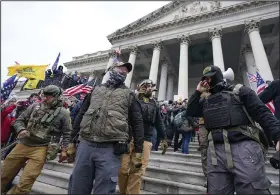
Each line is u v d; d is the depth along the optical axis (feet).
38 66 36.50
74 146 9.47
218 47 65.16
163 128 14.66
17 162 11.33
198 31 71.97
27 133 11.23
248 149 6.40
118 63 9.65
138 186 11.25
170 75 91.91
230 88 7.76
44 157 11.49
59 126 12.22
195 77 98.73
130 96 8.98
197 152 24.40
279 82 10.69
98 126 7.94
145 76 106.52
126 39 88.07
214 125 7.31
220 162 6.84
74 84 55.21
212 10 71.67
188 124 23.40
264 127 6.52
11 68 35.42
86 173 7.71
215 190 6.62
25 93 58.95
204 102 8.13
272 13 62.95
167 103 41.86
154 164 19.67
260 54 57.00
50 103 12.31
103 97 8.61
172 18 81.30
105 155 7.69
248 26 64.44
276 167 6.25
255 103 6.78
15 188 10.76
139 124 9.08
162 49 81.20
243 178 6.00
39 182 16.29
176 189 12.53
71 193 7.59
